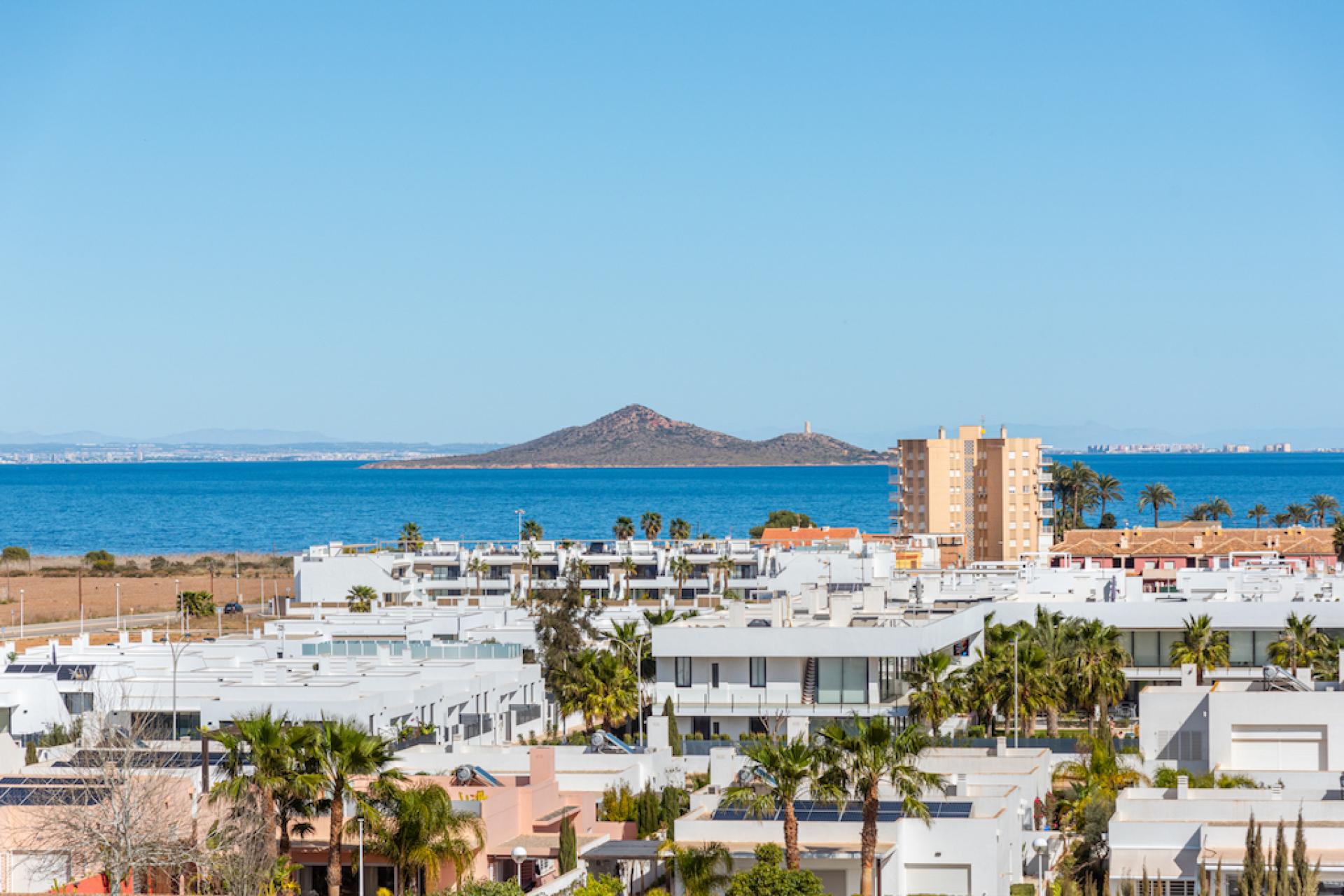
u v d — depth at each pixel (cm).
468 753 11288
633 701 15512
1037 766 10844
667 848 9112
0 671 14338
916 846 9025
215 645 15900
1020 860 9669
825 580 18925
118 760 9575
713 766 10712
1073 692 14362
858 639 14525
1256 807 9525
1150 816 9625
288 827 8975
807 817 9400
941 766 11006
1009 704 13738
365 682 14062
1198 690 11756
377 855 8994
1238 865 8850
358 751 8350
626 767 11806
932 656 13575
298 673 14438
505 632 18388
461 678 14950
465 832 8938
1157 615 17312
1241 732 11262
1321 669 14312
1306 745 11181
